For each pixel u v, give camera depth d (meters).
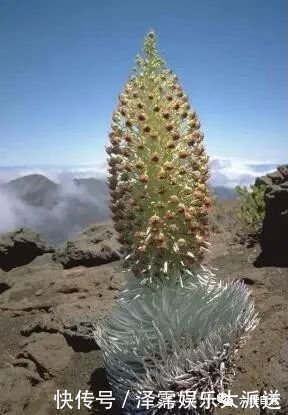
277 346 2.47
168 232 1.96
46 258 5.36
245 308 2.21
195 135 1.98
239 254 4.42
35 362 2.85
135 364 2.04
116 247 4.71
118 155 1.99
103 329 2.21
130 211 1.99
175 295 2.04
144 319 2.07
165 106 1.98
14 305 3.90
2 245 5.26
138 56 2.03
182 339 2.00
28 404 2.55
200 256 2.05
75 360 2.86
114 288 3.81
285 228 4.02
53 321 3.22
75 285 3.99
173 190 1.97
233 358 2.05
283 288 3.40
